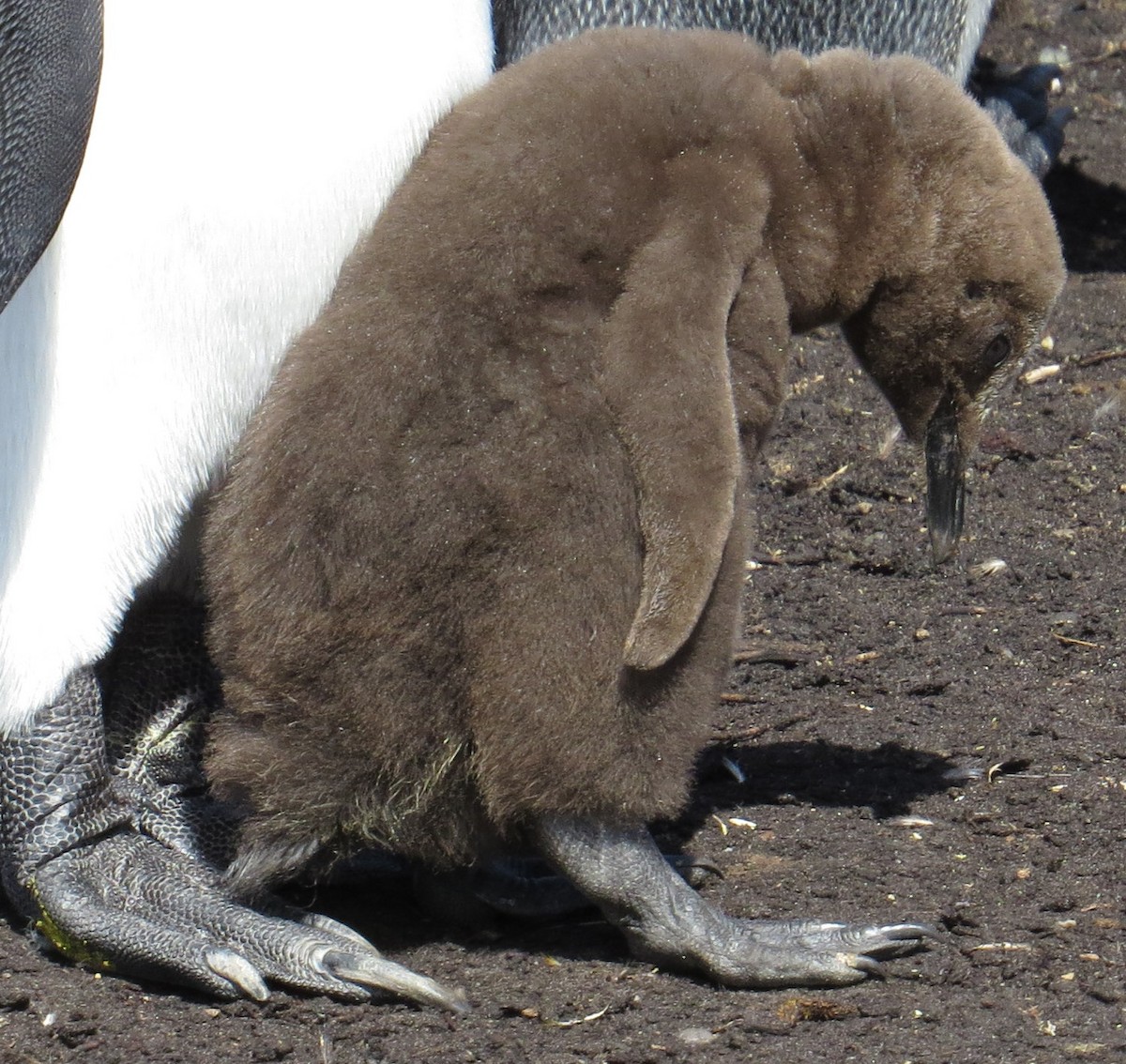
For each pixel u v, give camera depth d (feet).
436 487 31.22
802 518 61.72
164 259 32.37
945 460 37.78
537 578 31.37
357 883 38.68
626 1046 31.22
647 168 32.48
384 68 33.27
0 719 34.40
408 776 32.55
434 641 31.65
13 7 30.63
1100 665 51.01
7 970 34.17
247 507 32.30
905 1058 30.81
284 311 33.50
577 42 34.65
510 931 36.60
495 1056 30.99
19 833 34.83
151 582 36.37
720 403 30.99
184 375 33.22
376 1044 31.37
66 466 32.83
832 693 49.88
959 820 41.50
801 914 36.35
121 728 38.01
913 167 34.91
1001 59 115.65
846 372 74.28
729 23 50.78
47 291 32.27
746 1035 31.58
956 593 56.08
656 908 33.22
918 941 34.09
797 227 34.17
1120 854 39.24
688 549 30.73
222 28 32.07
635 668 31.45
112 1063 30.81
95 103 31.22
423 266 32.09
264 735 32.83
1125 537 59.62
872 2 52.85
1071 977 33.71
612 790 32.32
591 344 31.73
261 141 32.35
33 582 33.22
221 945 33.12
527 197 32.04
